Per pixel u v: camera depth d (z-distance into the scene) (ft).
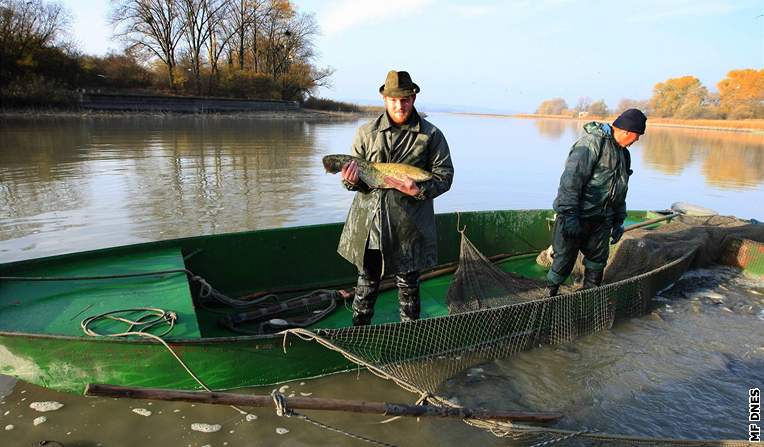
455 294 18.26
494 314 14.37
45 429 11.02
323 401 9.60
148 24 149.69
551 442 11.46
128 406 11.87
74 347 11.03
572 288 19.39
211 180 42.14
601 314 16.63
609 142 16.01
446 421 11.99
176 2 149.59
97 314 12.42
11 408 11.58
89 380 11.47
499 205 38.86
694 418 12.45
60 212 30.63
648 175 58.70
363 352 13.10
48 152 53.78
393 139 12.44
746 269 22.00
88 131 77.77
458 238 22.65
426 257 13.16
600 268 17.78
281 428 11.52
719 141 123.95
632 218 27.35
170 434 11.14
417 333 13.47
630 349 15.67
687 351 15.62
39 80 108.88
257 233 18.35
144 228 28.04
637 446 11.22
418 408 10.33
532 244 24.70
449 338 13.94
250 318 16.06
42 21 117.39
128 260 15.76
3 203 32.32
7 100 102.01
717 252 22.91
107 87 137.28
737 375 14.35
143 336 11.41
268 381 12.59
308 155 59.41
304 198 36.50
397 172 12.00
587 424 12.12
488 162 65.36
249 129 98.73
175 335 11.72
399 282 13.96
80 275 14.48
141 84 147.74
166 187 38.73
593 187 16.39
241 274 18.35
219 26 165.07
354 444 11.19
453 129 153.99
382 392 13.00
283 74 191.11
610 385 13.78
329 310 17.03
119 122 98.48
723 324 17.49
